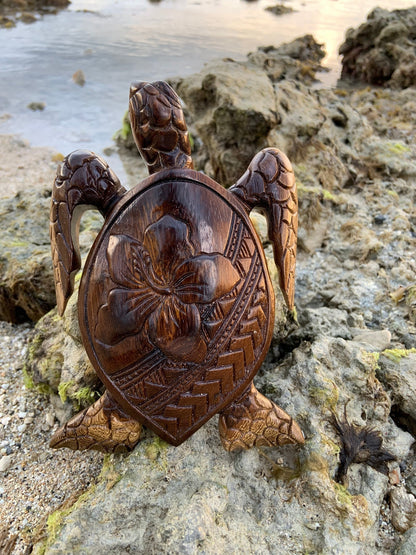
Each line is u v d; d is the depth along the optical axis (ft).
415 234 2.04
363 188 2.32
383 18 4.31
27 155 3.11
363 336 1.50
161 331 0.95
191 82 2.58
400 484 1.19
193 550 0.95
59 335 1.41
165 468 1.07
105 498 1.03
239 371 1.03
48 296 1.64
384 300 1.71
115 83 4.18
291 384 1.24
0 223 1.90
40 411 1.41
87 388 1.24
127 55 4.85
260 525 1.04
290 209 1.06
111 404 1.07
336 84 4.34
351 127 2.53
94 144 3.27
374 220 2.11
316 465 1.09
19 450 1.30
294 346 1.44
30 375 1.43
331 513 1.05
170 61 4.68
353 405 1.24
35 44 5.15
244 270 1.00
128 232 0.96
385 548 1.07
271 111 2.24
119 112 3.71
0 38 5.32
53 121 3.57
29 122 3.54
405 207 2.23
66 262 1.03
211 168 2.73
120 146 3.26
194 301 0.95
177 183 0.96
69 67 4.52
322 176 2.22
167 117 0.98
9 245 1.76
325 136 2.35
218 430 1.14
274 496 1.08
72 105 3.81
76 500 1.12
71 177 1.01
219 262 0.97
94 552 0.97
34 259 1.65
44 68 4.50
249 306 1.01
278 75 3.66
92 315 0.98
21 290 1.64
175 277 0.95
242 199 1.04
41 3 6.88
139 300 0.95
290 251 1.08
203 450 1.12
